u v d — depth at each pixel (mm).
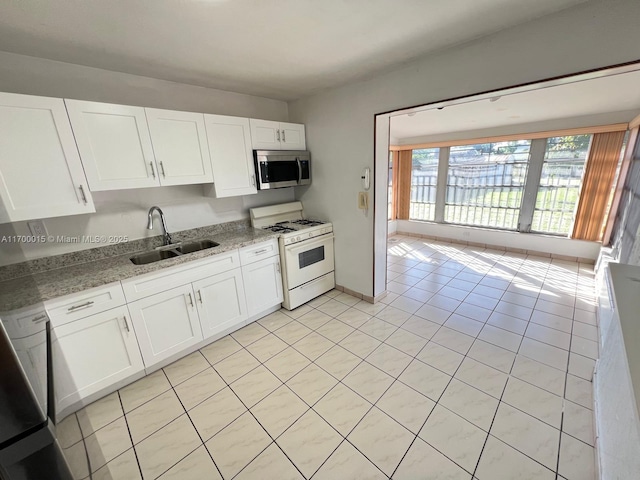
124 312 1877
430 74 2062
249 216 3148
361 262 3084
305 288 3078
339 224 3174
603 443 1332
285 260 2828
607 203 3758
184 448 1546
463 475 1351
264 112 3127
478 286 3445
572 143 3951
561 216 4234
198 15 1408
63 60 1896
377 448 1501
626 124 3387
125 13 1356
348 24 1562
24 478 613
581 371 1976
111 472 1432
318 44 1797
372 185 2748
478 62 1819
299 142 3146
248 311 2637
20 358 605
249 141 2676
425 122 3994
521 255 4516
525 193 4465
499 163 4676
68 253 2045
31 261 1886
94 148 1831
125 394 1930
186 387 1984
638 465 870
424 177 5637
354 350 2320
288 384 1982
